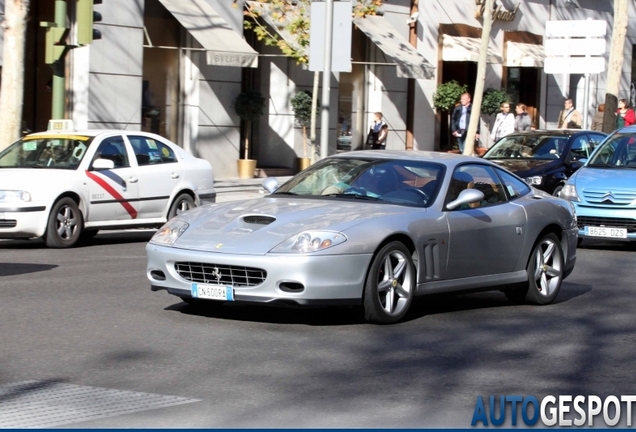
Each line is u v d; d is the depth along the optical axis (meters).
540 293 11.10
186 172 17.33
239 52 25.38
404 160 10.70
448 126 35.56
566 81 41.19
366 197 10.26
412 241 9.66
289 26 25.06
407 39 33.50
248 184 26.25
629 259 15.55
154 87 26.38
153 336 8.81
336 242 9.05
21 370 7.57
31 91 24.14
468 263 10.28
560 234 11.43
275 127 29.48
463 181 10.59
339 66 17.89
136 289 11.36
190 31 25.16
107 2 24.56
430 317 10.17
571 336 9.38
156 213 16.78
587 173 16.97
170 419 6.37
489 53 34.91
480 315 10.41
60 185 15.23
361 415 6.57
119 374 7.50
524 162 20.48
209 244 9.29
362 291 9.25
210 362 7.92
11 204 14.81
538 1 39.28
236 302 9.89
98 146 16.14
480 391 7.29
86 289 11.30
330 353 8.34
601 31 25.23
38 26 24.19
